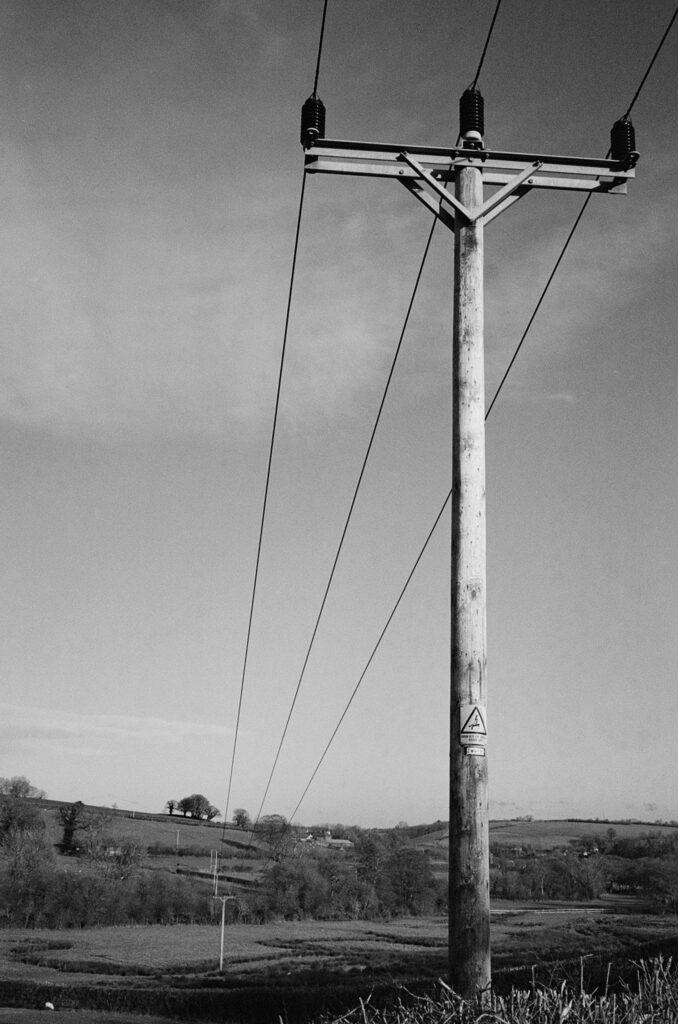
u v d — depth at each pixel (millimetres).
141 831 177625
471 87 10180
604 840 173875
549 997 7430
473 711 8289
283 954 93750
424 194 10023
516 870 144250
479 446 8938
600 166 10305
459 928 7879
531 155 10125
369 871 136000
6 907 113062
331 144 10023
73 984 75938
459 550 8664
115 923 116062
